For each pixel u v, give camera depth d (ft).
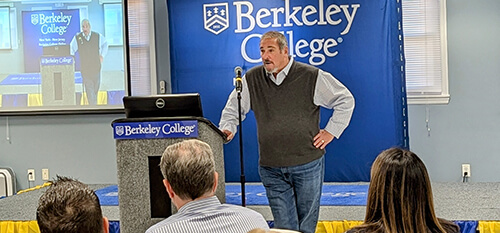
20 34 16.83
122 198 7.11
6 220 11.09
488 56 15.10
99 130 16.79
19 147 17.12
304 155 8.81
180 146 5.34
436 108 15.40
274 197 9.00
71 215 3.80
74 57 16.67
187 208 5.14
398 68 14.94
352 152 15.25
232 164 15.79
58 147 16.98
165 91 16.46
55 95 16.78
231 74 15.74
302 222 9.04
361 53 15.12
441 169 15.46
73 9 16.61
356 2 15.08
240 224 4.95
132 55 16.46
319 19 15.31
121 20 16.39
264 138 8.94
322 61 15.37
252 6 15.61
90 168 16.88
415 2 15.29
